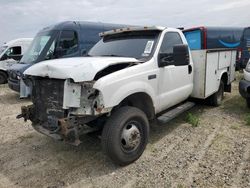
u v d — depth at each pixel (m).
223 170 4.00
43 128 4.39
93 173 4.10
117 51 5.25
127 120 4.12
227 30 17.77
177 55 4.62
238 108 7.34
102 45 5.72
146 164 4.30
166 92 5.24
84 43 10.84
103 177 3.97
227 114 6.81
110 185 3.76
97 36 11.38
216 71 6.88
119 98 4.01
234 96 8.84
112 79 3.94
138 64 4.54
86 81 3.76
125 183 3.79
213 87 6.83
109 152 4.04
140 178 3.89
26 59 10.03
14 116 7.55
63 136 3.88
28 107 4.61
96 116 4.03
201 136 5.38
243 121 6.22
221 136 5.34
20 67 9.19
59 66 3.93
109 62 4.12
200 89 6.32
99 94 3.80
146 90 4.58
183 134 5.52
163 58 5.00
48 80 4.20
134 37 5.41
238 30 18.52
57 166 4.38
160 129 5.86
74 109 3.90
